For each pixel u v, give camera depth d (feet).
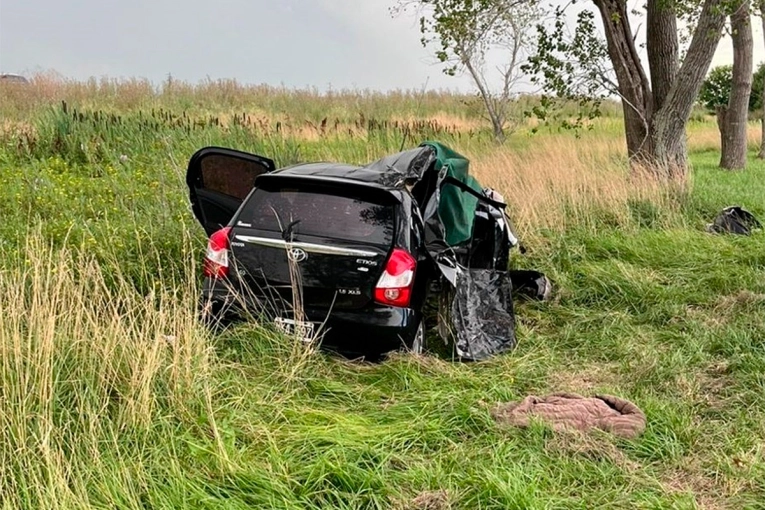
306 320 16.70
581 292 23.52
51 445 11.35
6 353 12.61
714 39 37.40
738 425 14.48
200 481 11.46
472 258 23.62
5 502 10.25
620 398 15.16
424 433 13.51
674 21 39.22
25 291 16.11
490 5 40.29
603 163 42.65
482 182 35.27
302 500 11.31
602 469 12.57
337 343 16.76
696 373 17.17
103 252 20.85
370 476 11.78
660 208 34.12
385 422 14.21
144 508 10.89
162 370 13.89
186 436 12.57
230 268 17.25
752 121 115.65
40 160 39.55
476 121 83.15
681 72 38.42
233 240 17.29
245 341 16.58
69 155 40.78
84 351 13.73
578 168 37.93
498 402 15.20
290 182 17.53
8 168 34.65
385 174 18.63
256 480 11.56
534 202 31.63
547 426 13.67
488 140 62.95
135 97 72.54
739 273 24.76
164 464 11.76
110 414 12.98
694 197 37.04
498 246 23.71
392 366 16.44
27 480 10.74
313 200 17.33
